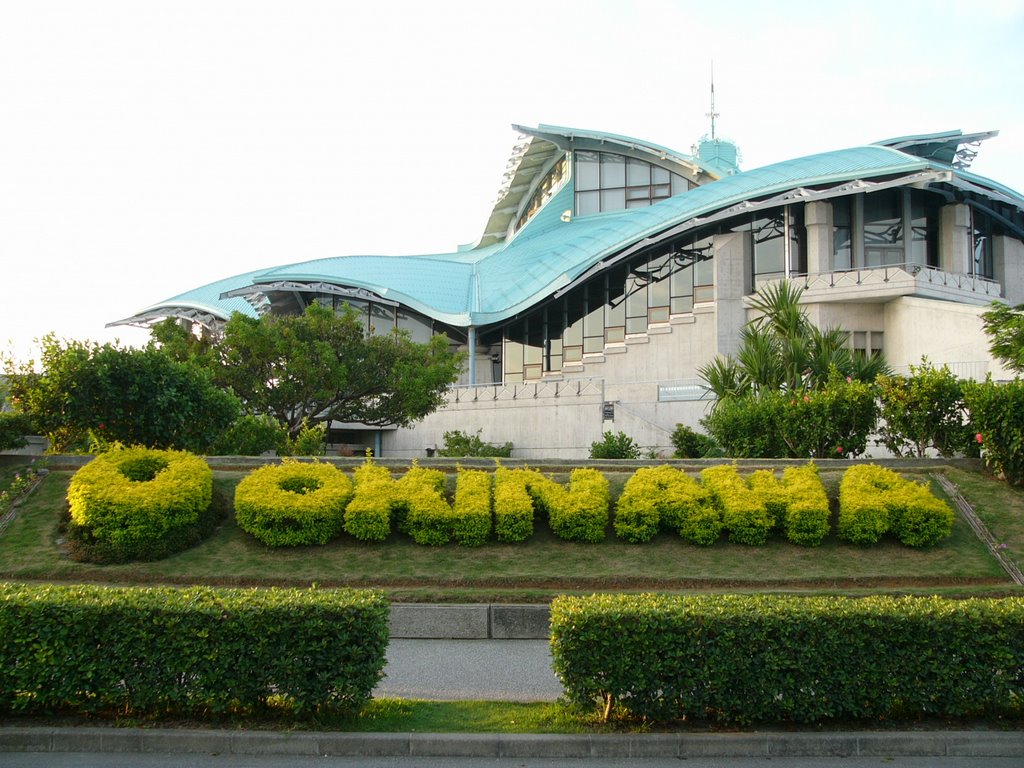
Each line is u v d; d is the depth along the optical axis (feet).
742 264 141.79
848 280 125.59
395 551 52.70
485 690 35.68
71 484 52.75
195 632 30.14
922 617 30.60
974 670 30.32
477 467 65.05
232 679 30.01
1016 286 155.53
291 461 61.87
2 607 30.04
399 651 42.52
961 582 50.03
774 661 30.07
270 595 31.86
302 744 28.55
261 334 110.63
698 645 30.12
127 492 50.93
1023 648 30.45
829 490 59.62
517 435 140.97
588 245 155.84
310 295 186.39
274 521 52.44
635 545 54.44
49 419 65.72
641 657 30.22
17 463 61.11
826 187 134.72
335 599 31.30
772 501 55.67
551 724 30.25
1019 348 75.15
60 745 28.71
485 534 53.62
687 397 124.16
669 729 30.04
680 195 152.35
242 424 86.02
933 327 116.98
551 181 212.23
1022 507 57.93
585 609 30.96
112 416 66.74
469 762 28.07
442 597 46.91
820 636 30.42
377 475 58.44
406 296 168.55
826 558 52.95
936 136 160.56
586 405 132.05
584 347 160.25
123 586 47.01
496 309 162.61
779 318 89.92
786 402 72.79
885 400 69.56
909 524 54.39
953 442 66.39
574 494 56.18
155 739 28.66
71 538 50.93
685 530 54.54
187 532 52.13
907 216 142.00
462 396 149.69
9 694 30.01
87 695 30.09
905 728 30.30
